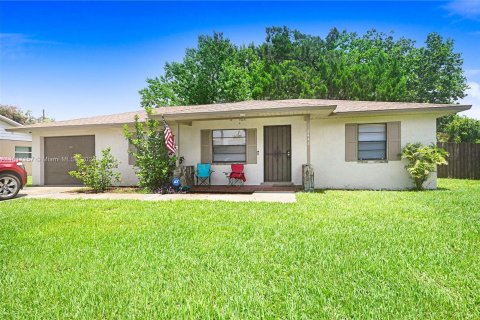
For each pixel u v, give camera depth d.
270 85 26.36
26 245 3.98
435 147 9.49
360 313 2.20
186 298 2.48
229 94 28.66
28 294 2.60
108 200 7.89
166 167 9.83
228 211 6.09
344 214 5.64
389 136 9.91
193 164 11.45
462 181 11.93
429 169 9.08
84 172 10.47
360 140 10.26
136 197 8.55
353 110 9.66
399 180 9.86
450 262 3.16
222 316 2.20
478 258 3.25
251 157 11.03
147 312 2.28
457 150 13.37
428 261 3.19
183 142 11.56
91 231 4.67
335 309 2.28
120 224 5.15
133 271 3.08
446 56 32.72
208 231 4.55
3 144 18.92
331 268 3.05
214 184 11.26
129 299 2.48
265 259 3.33
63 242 4.08
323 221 5.05
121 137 12.14
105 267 3.19
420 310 2.23
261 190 9.56
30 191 10.53
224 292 2.57
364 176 10.10
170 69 30.84
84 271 3.08
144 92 30.98
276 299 2.45
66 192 10.15
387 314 2.18
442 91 32.59
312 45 36.28
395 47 34.06
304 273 2.94
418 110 9.10
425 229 4.46
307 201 7.18
